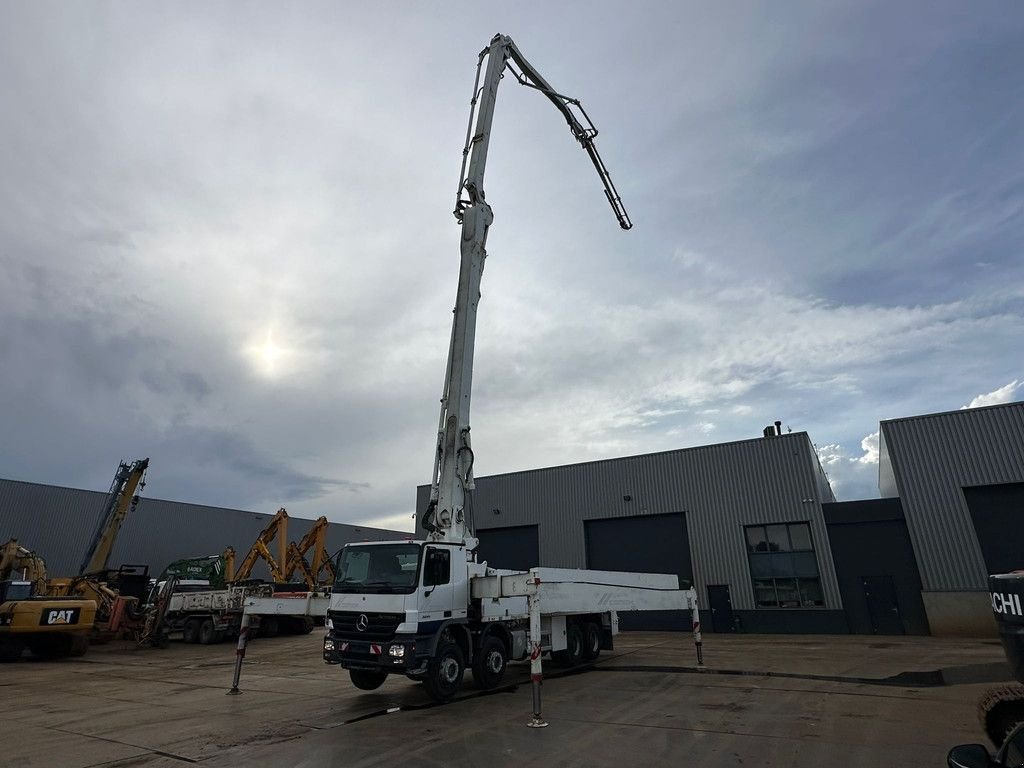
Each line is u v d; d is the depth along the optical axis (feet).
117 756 24.41
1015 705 15.98
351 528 209.26
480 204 44.06
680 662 50.24
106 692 40.98
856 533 78.13
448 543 36.11
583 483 99.50
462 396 39.83
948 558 71.31
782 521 82.48
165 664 58.44
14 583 66.54
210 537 160.86
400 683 41.57
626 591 43.98
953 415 74.69
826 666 46.52
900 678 40.24
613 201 60.39
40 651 65.87
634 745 24.23
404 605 32.37
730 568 84.33
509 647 39.81
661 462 93.61
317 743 25.55
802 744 24.09
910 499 74.79
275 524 100.63
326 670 50.85
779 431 92.99
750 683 39.32
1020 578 12.41
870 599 75.31
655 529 92.43
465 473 39.04
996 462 71.10
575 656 48.52
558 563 97.86
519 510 104.01
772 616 79.97
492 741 25.20
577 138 59.21
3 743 26.86
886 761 21.76
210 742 26.27
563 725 27.86
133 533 143.74
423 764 22.20
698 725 27.53
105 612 78.43
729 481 87.66
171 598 84.28
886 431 78.28
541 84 54.34
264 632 90.02
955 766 11.03
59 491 131.03
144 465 103.55
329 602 35.63
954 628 69.21
